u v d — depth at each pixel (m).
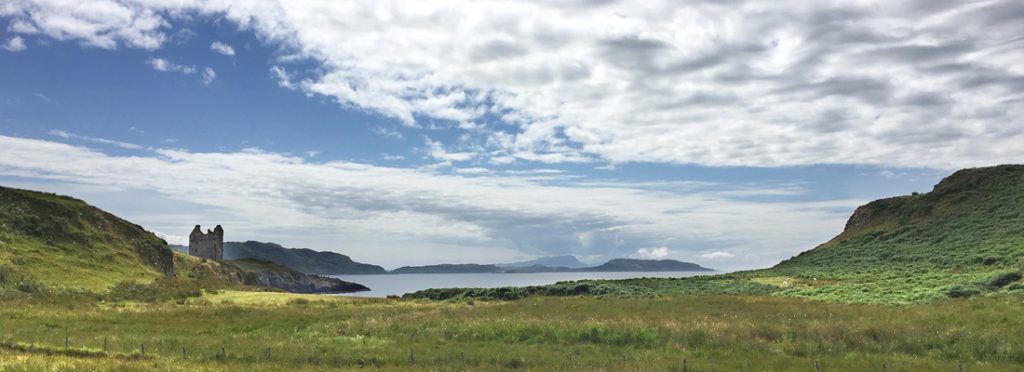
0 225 84.12
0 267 70.06
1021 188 107.31
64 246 87.94
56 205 97.56
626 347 32.53
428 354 30.78
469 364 28.09
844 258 109.94
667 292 73.69
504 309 52.22
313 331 39.81
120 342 34.25
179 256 128.00
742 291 72.19
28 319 45.25
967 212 107.94
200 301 64.50
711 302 55.78
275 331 41.09
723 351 30.73
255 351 31.16
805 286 72.44
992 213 101.38
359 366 27.83
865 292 58.62
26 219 89.06
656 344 33.06
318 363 28.69
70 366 25.20
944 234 100.44
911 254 94.69
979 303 42.69
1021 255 69.81
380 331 38.91
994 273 57.31
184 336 38.59
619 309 50.09
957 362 27.52
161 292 72.56
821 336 32.97
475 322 40.25
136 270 92.12
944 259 81.19
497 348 32.53
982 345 29.58
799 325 36.84
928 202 122.50
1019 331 31.70
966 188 120.88
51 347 31.62
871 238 119.12
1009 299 43.22
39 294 63.50
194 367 26.22
